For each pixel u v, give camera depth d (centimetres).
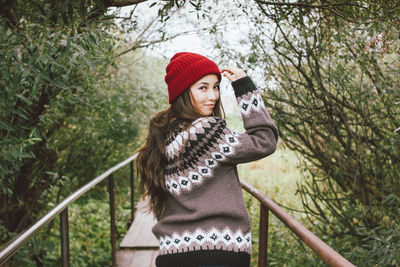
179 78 134
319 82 253
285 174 552
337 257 109
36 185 392
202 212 126
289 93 263
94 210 603
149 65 528
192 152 129
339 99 279
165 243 133
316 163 339
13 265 279
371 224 283
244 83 137
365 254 234
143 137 660
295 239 316
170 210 140
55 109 287
